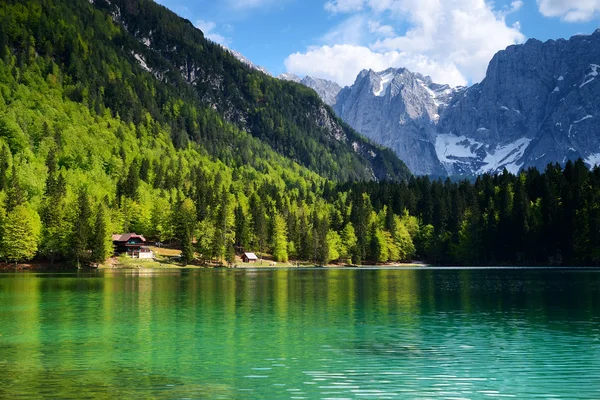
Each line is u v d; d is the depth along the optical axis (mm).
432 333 50531
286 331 51688
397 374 35750
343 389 32344
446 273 163125
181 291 93000
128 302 75688
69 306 70750
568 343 45719
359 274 159125
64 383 33469
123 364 38406
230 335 49562
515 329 52719
